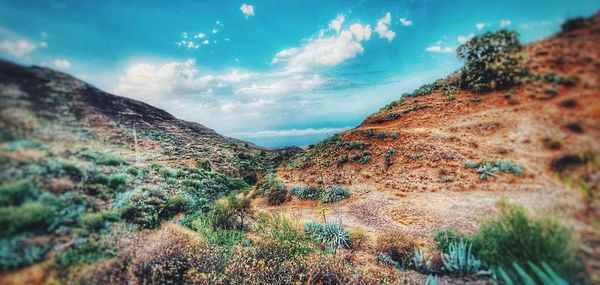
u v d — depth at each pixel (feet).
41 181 19.61
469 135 32.91
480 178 27.55
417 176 36.22
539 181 19.53
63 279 16.55
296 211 39.17
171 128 60.34
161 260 19.94
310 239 27.20
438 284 18.35
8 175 17.92
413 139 42.55
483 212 23.48
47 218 18.42
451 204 27.17
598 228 14.97
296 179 52.60
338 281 19.49
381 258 23.07
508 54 25.32
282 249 23.38
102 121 30.42
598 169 16.12
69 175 22.09
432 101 46.75
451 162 33.68
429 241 23.59
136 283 17.93
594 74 17.81
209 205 34.53
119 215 23.31
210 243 24.76
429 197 30.71
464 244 20.31
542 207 17.60
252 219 34.42
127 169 29.89
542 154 20.10
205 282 18.79
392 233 25.77
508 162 24.04
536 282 15.39
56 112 23.84
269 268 20.40
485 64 28.53
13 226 16.67
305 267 20.80
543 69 21.72
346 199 39.19
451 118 38.04
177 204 30.76
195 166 49.57
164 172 36.58
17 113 20.35
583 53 18.53
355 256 24.12
